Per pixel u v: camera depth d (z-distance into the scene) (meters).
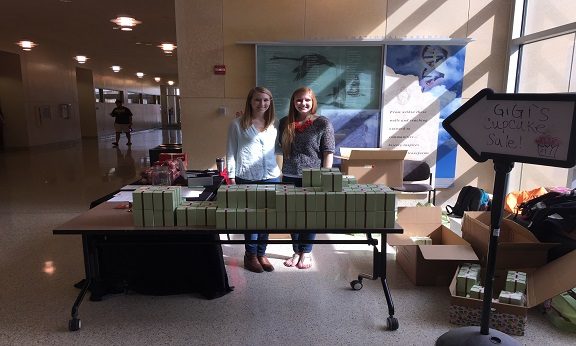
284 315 2.60
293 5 4.88
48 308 2.67
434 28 4.96
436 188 5.26
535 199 3.44
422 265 2.99
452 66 4.99
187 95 5.04
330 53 4.93
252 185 2.50
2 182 6.90
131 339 2.33
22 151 11.26
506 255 2.84
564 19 4.22
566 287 2.33
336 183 2.30
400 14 4.92
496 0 4.92
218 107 5.04
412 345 2.28
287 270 3.30
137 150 11.98
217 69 4.96
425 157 5.17
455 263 2.95
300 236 3.28
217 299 2.81
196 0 4.87
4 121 11.67
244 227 2.25
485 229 2.96
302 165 3.15
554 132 1.80
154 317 2.57
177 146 5.28
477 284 2.61
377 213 2.27
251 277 3.17
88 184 6.75
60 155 10.55
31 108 11.91
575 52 4.12
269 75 4.94
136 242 2.52
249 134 3.16
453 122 2.15
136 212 2.27
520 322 2.33
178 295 2.87
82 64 15.03
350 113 5.04
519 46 4.93
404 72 4.98
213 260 2.79
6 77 11.40
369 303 2.75
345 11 4.90
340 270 3.30
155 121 24.14
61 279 3.10
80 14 7.93
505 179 2.04
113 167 8.56
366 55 4.95
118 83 18.30
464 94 5.08
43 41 11.90
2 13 7.84
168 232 2.22
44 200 5.64
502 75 5.07
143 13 7.82
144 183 3.22
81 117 15.95
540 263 2.84
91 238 2.57
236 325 2.48
